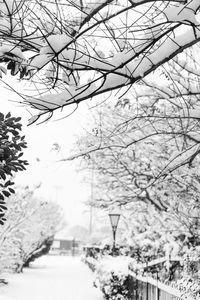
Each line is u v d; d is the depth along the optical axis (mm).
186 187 9344
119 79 4285
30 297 13812
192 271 10258
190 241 11914
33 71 4355
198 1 3760
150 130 9102
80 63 4070
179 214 10430
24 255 24000
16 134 5531
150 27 3963
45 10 3992
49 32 4070
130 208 15086
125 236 19422
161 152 9578
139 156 10602
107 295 13305
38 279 20062
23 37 3949
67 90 4301
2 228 15641
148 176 10859
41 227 25375
